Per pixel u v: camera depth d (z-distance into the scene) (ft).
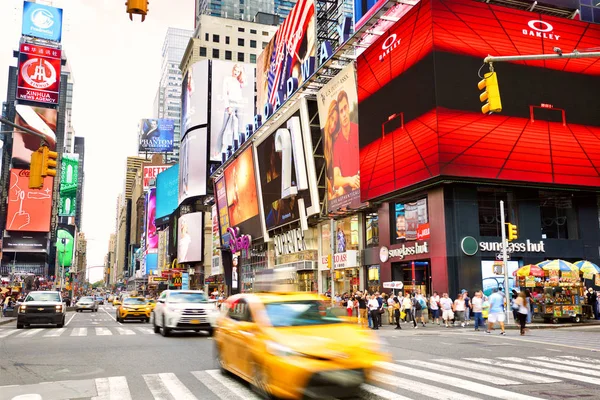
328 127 136.98
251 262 212.43
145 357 42.37
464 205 96.78
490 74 43.65
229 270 246.47
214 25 387.34
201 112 312.29
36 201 366.63
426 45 98.78
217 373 33.96
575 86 105.40
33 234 362.94
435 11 98.32
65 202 563.07
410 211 107.14
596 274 90.33
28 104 379.35
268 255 189.88
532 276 88.12
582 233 105.09
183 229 322.34
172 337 62.34
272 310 28.35
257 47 397.19
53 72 387.96
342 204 128.16
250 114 322.55
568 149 102.01
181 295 66.90
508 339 58.59
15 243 357.82
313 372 22.98
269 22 424.87
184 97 337.93
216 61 319.47
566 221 106.93
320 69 139.33
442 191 96.89
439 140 93.56
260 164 188.14
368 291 120.47
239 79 323.57
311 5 182.39
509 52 101.81
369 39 128.06
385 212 114.11
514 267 98.32
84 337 63.05
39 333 70.85
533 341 55.88
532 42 103.86
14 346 52.01
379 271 116.67
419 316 95.25
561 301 85.40
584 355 43.06
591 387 28.76
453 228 95.40
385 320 92.94
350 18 136.46
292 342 24.57
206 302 66.49
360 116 119.03
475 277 94.32
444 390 27.66
